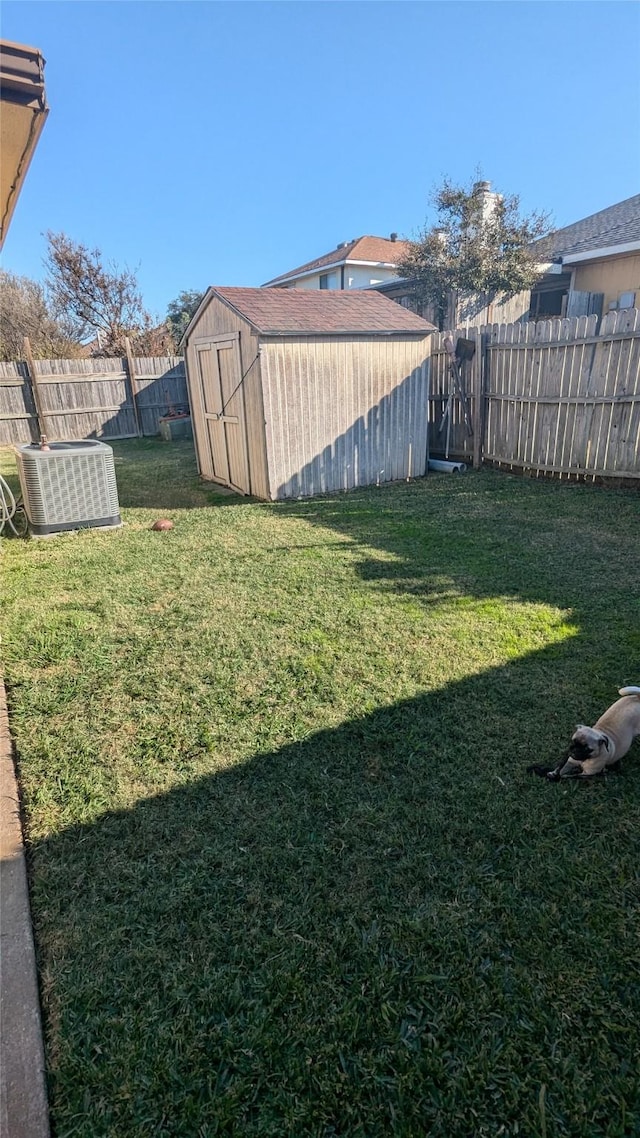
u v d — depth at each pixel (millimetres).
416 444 7969
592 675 2768
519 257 13297
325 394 6977
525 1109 1154
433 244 13633
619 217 14102
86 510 5645
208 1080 1221
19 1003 1378
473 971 1428
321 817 1939
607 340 6422
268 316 6574
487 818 1913
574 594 3738
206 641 3217
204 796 2053
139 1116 1163
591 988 1380
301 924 1564
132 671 2914
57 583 4188
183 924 1576
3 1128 1146
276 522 5820
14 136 2689
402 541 4996
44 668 2967
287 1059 1256
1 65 2225
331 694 2664
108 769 2201
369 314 7418
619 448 6578
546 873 1699
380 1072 1225
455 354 8281
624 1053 1245
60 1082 1227
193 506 6809
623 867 1714
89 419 13344
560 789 2035
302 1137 1118
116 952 1504
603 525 5270
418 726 2410
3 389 12250
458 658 2963
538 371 7336
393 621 3410
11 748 2334
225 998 1383
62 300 20656
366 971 1436
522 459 7828
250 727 2439
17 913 1612
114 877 1729
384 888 1668
